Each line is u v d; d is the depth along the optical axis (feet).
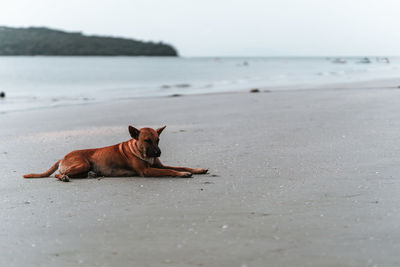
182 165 22.93
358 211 14.21
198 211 14.89
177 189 18.15
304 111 42.83
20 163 25.11
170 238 12.37
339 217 13.66
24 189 19.15
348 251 10.94
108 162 21.24
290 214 14.15
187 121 39.93
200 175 20.67
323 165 21.52
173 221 13.89
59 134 35.14
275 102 53.01
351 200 15.53
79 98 75.66
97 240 12.46
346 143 26.61
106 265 10.70
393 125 31.94
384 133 29.12
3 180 21.06
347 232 12.28
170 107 52.60
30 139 33.01
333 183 18.07
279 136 30.12
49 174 21.72
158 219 14.16
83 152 21.79
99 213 15.12
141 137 20.57
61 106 60.08
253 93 68.74
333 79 108.06
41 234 13.17
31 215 15.21
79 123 41.98
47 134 35.32
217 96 65.67
